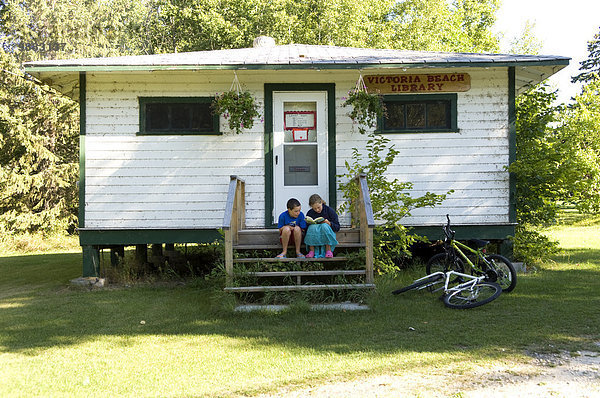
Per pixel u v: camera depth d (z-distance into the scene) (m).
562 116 12.70
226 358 4.92
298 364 4.69
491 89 8.92
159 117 8.98
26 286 9.57
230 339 5.54
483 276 7.16
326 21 24.44
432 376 4.35
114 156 8.88
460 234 8.87
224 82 9.00
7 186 19.52
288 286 6.84
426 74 8.92
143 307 7.15
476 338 5.35
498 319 6.06
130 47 34.75
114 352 5.21
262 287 6.77
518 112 10.35
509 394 3.95
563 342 5.18
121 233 8.85
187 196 8.91
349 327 5.85
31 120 20.59
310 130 9.07
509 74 8.88
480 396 3.92
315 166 9.08
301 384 4.24
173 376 4.49
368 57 8.88
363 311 6.50
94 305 7.37
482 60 8.30
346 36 24.55
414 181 8.95
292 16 24.91
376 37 25.72
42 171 20.50
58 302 7.67
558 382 4.16
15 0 26.66
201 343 5.43
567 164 9.08
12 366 4.84
